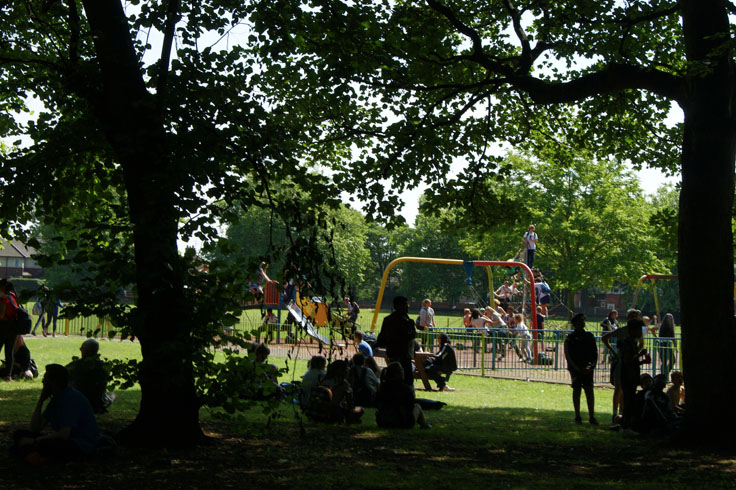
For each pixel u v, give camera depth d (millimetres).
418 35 12500
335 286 8656
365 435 11125
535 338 22062
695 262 10992
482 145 15758
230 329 9070
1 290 15234
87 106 10070
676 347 21266
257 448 9516
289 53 11680
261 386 9211
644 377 12312
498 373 22375
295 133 9609
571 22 14156
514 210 15562
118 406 12648
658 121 16641
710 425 10820
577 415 13727
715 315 10867
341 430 11477
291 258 8688
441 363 18938
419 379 21141
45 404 12133
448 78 15133
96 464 8039
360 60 11570
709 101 10922
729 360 10859
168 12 9539
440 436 11344
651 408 11875
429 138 13984
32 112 12664
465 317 31906
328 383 12273
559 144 18031
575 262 57625
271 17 10906
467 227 15906
